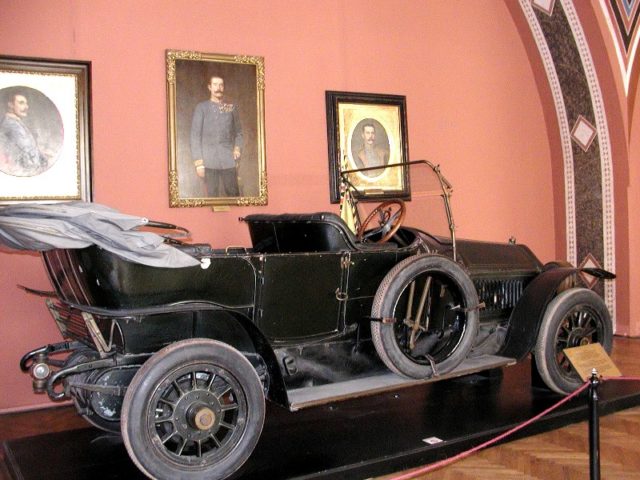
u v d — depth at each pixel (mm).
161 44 4613
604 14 5820
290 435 3348
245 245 4926
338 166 5297
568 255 6691
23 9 4160
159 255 2639
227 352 2797
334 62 5348
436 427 3449
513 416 3625
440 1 5957
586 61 6082
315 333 3266
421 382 3439
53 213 2561
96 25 4391
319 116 5266
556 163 6711
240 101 4871
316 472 2859
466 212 6156
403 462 3070
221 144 4801
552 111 6590
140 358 2857
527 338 3924
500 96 6352
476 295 3633
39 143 4203
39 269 4234
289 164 5125
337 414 3725
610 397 3961
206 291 2883
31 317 4223
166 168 4629
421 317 3635
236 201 4859
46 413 4199
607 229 6336
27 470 2906
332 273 3229
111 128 4438
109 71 4430
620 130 6109
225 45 4848
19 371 4215
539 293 3986
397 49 5695
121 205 4473
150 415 2641
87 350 3203
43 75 4211
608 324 4195
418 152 5828
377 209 4121
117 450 3170
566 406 3789
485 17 6246
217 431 2967
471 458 3266
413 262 3365
